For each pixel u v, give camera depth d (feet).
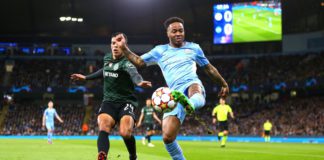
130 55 28.58
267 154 71.05
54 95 271.08
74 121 243.19
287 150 85.46
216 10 223.71
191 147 95.09
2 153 62.08
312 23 250.57
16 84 255.09
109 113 36.17
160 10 270.05
